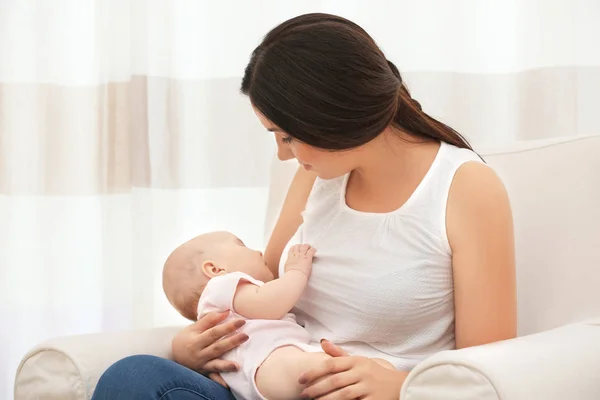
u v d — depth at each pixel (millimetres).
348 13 2236
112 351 1394
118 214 2256
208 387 1287
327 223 1503
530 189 1547
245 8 2254
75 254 2309
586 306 1425
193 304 1521
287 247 1550
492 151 1655
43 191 2289
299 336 1418
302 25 1270
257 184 2297
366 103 1238
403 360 1380
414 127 1411
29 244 2301
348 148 1266
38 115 2285
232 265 1522
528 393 975
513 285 1319
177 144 2258
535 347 1090
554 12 2209
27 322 2303
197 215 2295
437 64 2238
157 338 1495
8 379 2287
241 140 2287
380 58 1272
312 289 1478
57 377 1350
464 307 1309
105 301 2264
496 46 2246
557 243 1483
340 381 1186
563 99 2215
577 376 1044
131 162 2250
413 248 1360
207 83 2273
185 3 2264
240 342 1373
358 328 1412
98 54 2258
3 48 2260
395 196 1420
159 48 2229
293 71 1224
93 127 2301
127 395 1191
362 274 1397
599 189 1472
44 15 2258
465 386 1005
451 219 1337
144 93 2240
